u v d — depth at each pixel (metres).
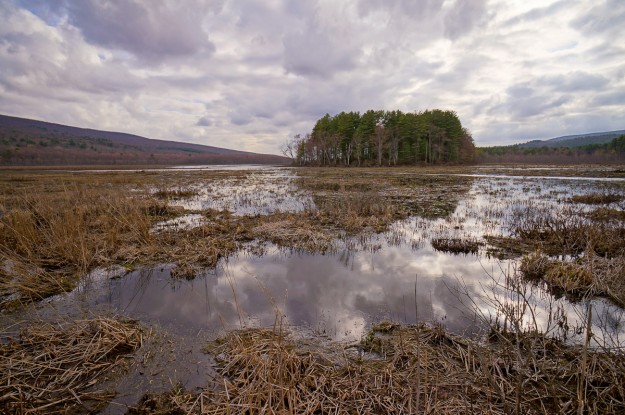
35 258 6.46
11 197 14.16
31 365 3.34
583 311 4.56
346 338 3.96
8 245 7.01
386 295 5.23
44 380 3.17
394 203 15.13
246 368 3.16
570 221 9.58
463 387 2.92
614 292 4.93
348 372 3.24
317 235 8.91
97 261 6.73
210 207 14.36
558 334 3.94
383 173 41.69
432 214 12.45
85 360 3.45
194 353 3.68
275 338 3.80
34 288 5.33
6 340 3.95
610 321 4.25
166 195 18.45
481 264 6.71
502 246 7.94
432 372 3.16
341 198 17.27
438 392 2.88
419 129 66.31
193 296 5.27
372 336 3.92
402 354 3.48
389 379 3.07
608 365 2.98
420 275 6.12
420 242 8.47
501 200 15.85
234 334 3.99
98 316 4.26
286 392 2.79
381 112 73.31
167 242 8.20
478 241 8.41
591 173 34.97
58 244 6.89
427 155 70.44
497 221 10.95
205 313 4.67
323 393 2.90
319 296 5.21
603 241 7.38
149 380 3.23
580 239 7.60
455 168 54.91
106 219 9.86
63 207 10.90
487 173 38.75
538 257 6.33
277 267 6.65
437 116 69.25
